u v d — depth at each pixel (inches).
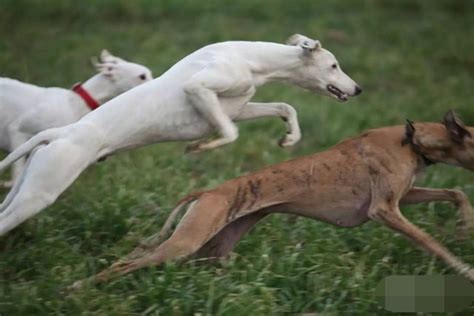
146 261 359.6
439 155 378.6
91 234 411.5
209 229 361.4
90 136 370.9
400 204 401.1
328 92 415.2
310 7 1001.5
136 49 802.8
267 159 570.6
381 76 793.6
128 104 381.1
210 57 393.1
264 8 980.6
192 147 392.2
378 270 369.1
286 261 370.6
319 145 609.9
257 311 331.6
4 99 440.8
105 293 349.1
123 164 520.1
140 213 432.1
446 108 680.4
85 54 781.3
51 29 873.5
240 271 362.3
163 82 390.0
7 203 374.6
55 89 454.0
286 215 436.8
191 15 960.9
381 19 966.4
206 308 333.7
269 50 404.2
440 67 828.0
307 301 348.2
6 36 821.2
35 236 404.2
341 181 379.2
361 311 338.0
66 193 457.1
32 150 374.9
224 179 504.7
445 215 449.1
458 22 971.3
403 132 383.2
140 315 338.0
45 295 348.2
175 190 476.1
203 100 384.5
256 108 414.9
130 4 954.7
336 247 396.2
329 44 876.0
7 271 378.6
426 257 378.6
